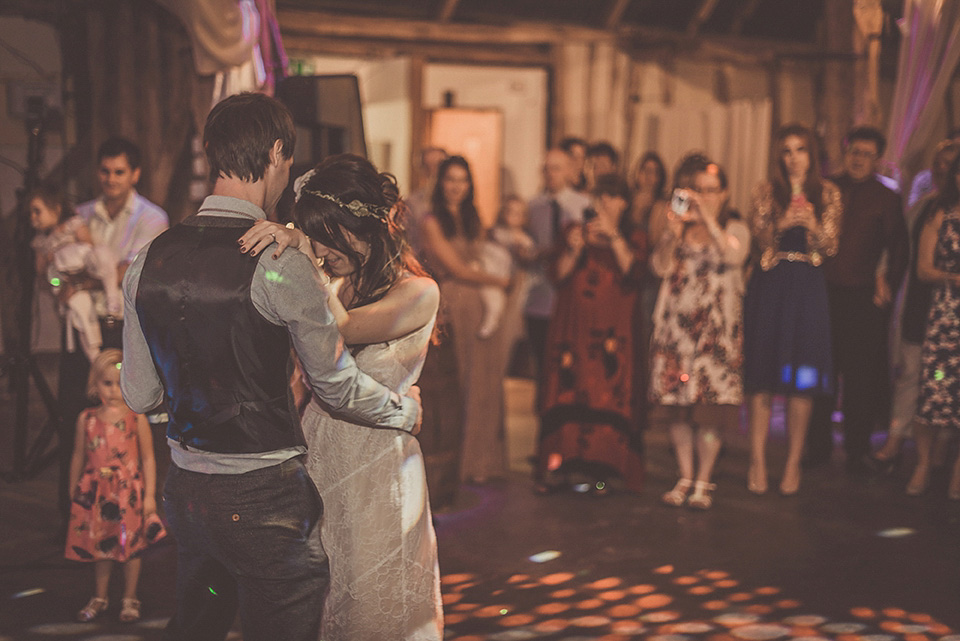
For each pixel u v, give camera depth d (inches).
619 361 180.9
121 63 233.5
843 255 201.6
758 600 130.2
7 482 172.2
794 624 121.8
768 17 366.0
